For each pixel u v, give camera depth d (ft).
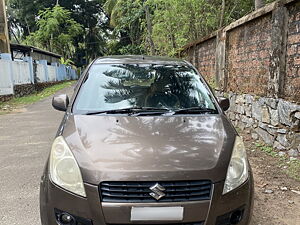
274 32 15.38
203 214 6.87
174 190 6.88
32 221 9.78
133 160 7.15
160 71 11.97
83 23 136.15
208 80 26.89
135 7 54.75
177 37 38.11
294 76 14.30
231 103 21.85
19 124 25.94
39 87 61.67
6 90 43.75
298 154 14.14
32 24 128.57
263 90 17.21
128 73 11.74
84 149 7.61
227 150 7.88
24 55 74.79
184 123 9.09
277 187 12.07
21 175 13.71
